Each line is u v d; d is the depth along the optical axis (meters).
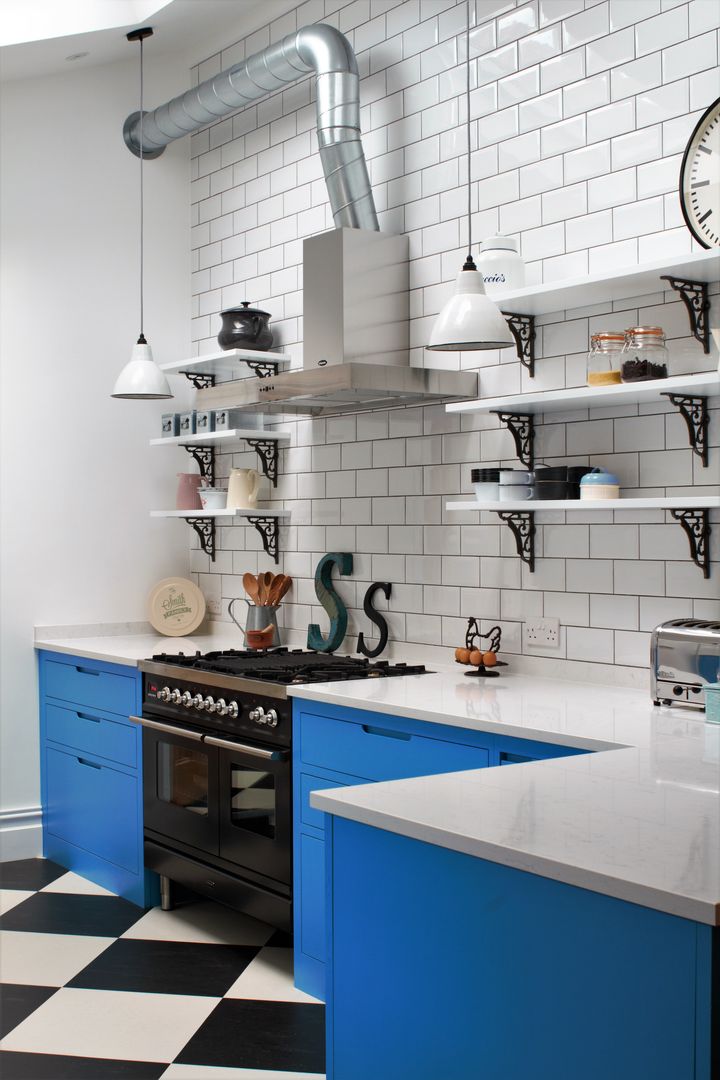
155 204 5.39
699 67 3.08
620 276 2.94
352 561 4.37
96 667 4.57
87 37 4.74
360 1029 1.89
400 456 4.15
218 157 5.25
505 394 3.71
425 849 1.75
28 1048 3.04
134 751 4.32
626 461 3.30
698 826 1.70
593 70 3.39
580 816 1.76
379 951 1.85
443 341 2.98
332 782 3.31
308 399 3.86
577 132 3.45
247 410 4.30
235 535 5.14
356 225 4.02
